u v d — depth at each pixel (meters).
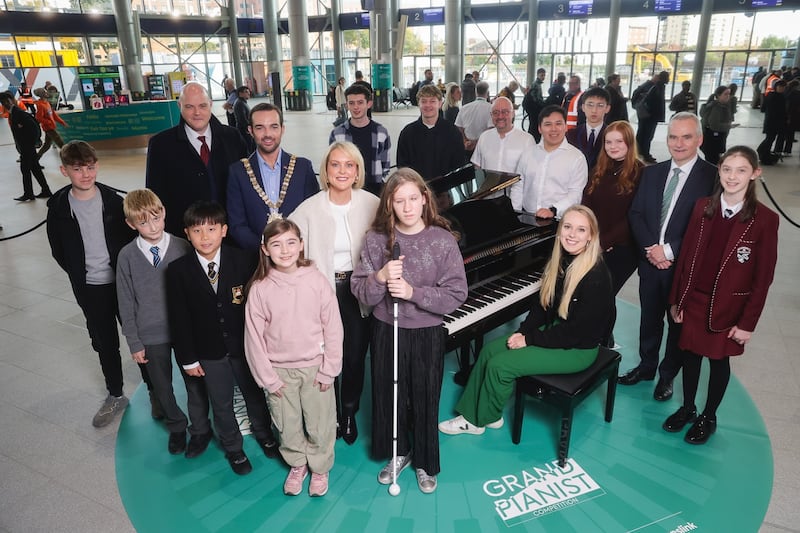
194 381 2.58
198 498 2.44
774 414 2.91
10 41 18.83
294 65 20.91
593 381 2.57
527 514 2.31
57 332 3.98
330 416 2.38
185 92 2.86
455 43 20.20
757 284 2.38
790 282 4.55
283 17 23.05
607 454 2.66
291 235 2.14
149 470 2.62
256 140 2.69
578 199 3.35
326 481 2.46
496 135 4.06
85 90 15.60
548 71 20.48
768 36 17.83
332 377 2.29
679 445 2.71
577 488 2.45
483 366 2.70
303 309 2.20
